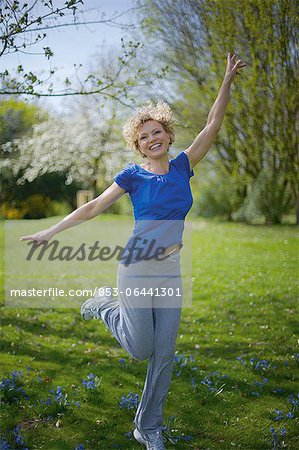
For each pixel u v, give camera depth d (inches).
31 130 896.9
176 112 574.6
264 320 299.6
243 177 718.5
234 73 152.2
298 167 625.3
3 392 178.9
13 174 927.0
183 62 544.7
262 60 533.6
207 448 150.8
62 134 911.7
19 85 246.7
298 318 302.8
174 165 143.3
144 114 142.3
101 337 272.1
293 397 186.9
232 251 544.1
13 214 935.0
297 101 560.4
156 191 135.2
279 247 558.9
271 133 606.5
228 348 249.6
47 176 962.7
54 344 254.4
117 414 172.4
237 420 169.2
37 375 207.3
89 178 973.8
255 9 487.2
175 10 521.0
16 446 148.0
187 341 260.5
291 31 490.3
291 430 161.3
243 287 381.7
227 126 617.9
